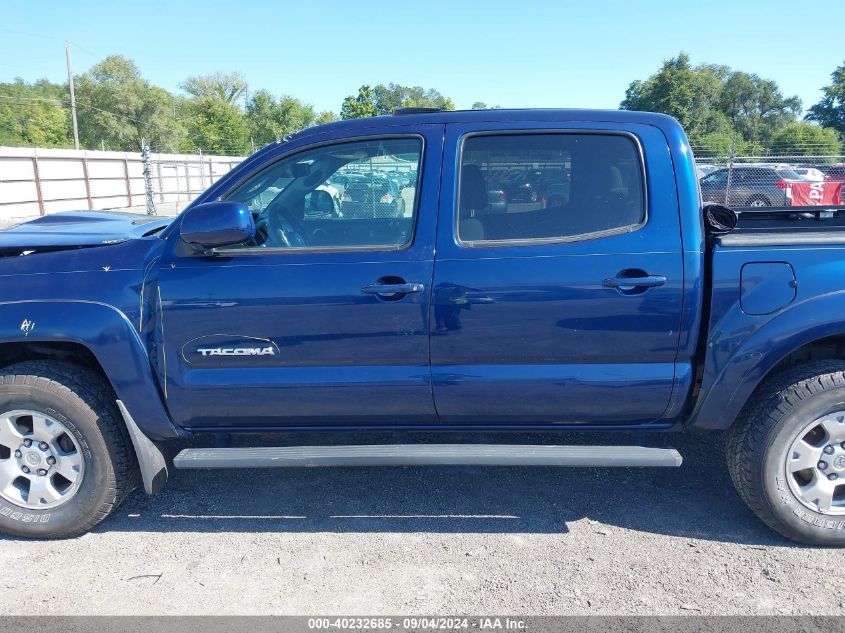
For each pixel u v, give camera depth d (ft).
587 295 9.43
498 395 9.87
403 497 11.87
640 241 9.49
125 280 9.90
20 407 10.02
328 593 9.19
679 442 13.73
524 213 9.78
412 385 9.89
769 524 10.09
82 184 91.20
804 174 54.85
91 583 9.45
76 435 10.08
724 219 10.25
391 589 9.26
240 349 9.86
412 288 9.53
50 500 10.34
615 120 9.89
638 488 12.03
